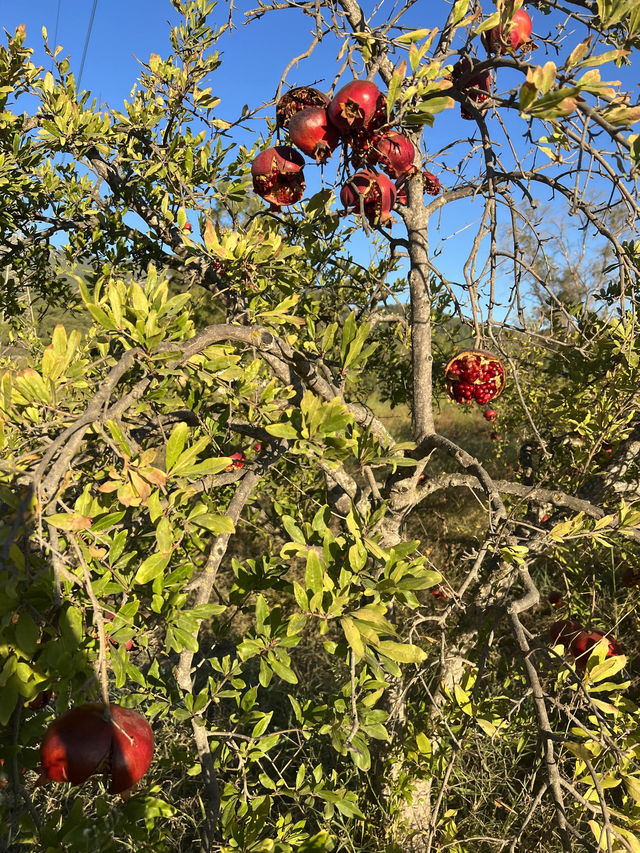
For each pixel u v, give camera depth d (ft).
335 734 4.58
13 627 2.93
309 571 4.09
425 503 24.44
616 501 10.50
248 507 13.21
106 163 10.91
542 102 4.15
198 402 7.13
